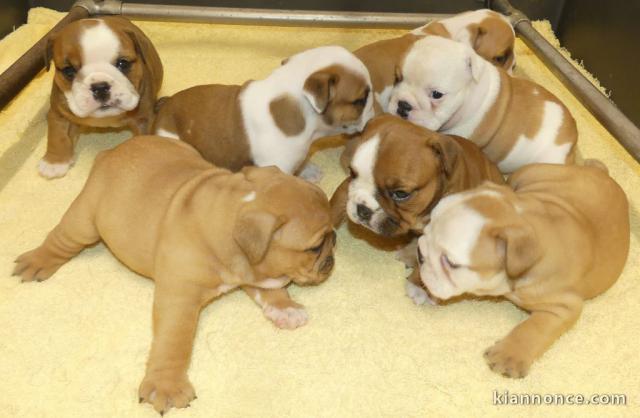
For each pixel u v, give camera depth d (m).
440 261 0.93
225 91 1.08
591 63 1.36
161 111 1.12
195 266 0.91
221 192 0.92
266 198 0.90
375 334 0.98
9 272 1.02
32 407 0.91
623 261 0.98
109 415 0.91
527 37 1.29
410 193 0.96
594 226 0.97
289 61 1.08
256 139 1.06
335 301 1.01
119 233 0.95
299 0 1.43
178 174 0.96
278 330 0.98
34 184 1.12
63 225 0.99
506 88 1.11
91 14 1.30
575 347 0.97
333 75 1.04
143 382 0.91
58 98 1.09
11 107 1.24
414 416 0.91
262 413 0.91
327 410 0.92
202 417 0.91
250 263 0.90
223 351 0.96
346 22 1.31
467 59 1.08
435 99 1.08
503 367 0.94
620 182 1.17
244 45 1.37
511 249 0.89
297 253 0.91
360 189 0.98
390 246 1.07
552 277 0.93
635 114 1.25
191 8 1.31
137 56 1.10
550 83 1.33
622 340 0.98
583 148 1.22
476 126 1.12
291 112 1.05
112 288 1.01
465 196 0.94
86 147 1.19
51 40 1.08
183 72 1.31
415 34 1.20
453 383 0.94
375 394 0.93
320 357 0.96
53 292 1.00
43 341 0.96
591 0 1.36
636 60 1.25
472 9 1.42
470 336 0.98
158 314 0.92
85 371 0.94
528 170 1.04
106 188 0.96
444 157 0.96
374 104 1.11
